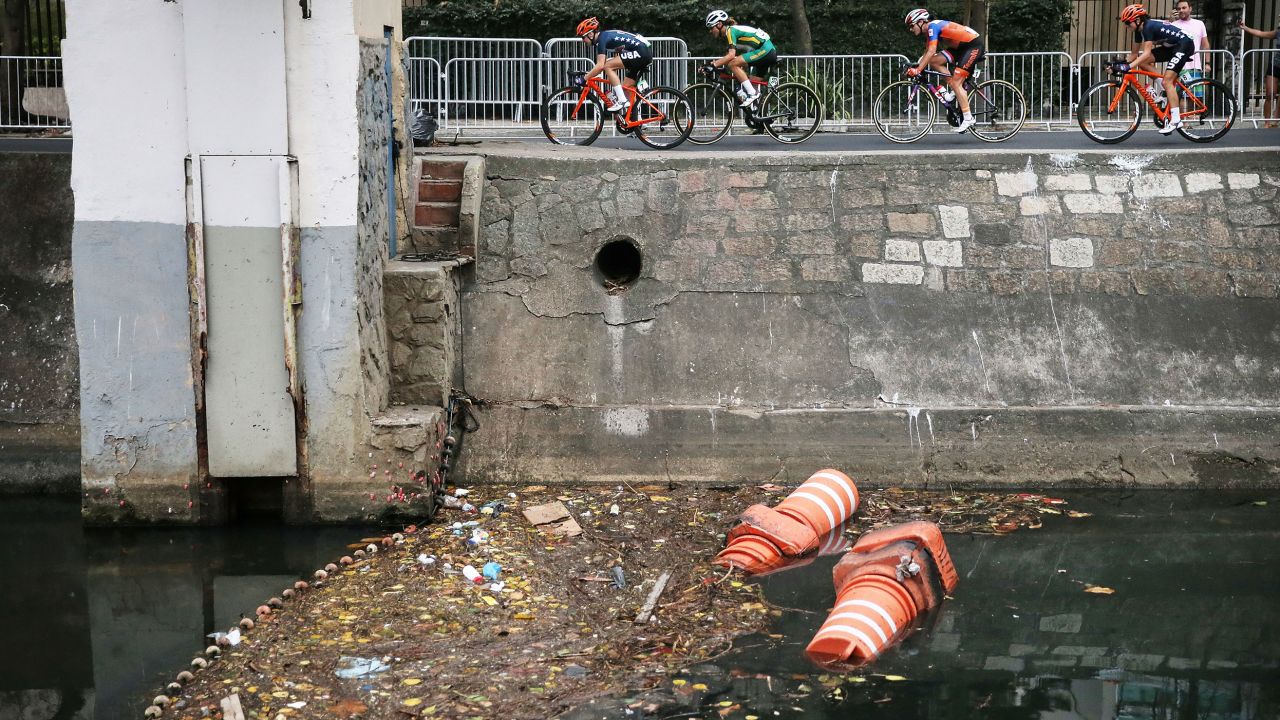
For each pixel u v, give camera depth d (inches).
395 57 382.0
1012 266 395.9
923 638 264.1
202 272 323.6
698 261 396.2
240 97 319.6
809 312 392.2
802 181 405.7
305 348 330.0
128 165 325.1
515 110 605.0
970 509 353.4
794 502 331.0
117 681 243.6
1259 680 242.7
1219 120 565.6
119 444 336.8
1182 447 375.2
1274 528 336.2
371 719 221.5
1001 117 604.4
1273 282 392.8
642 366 387.5
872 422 378.0
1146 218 400.5
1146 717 226.5
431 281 357.1
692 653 252.5
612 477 372.5
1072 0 859.4
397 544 318.0
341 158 322.7
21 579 301.7
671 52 625.0
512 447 376.8
